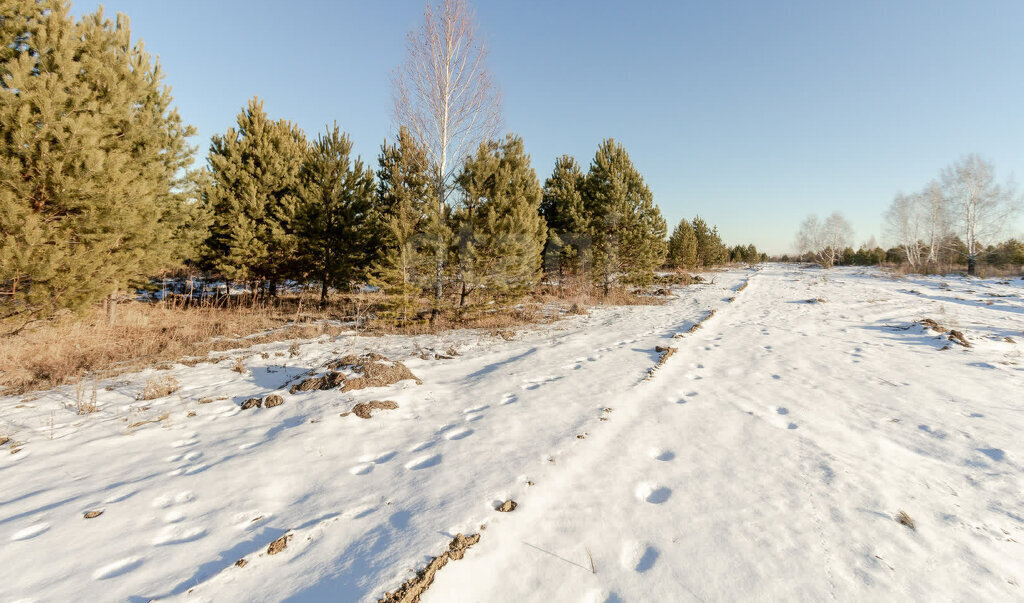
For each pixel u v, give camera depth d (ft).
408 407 17.35
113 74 27.86
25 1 24.40
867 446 13.66
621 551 8.61
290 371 23.29
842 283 86.07
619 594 7.43
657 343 29.96
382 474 11.85
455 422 15.72
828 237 186.80
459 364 24.88
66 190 23.09
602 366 23.71
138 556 8.41
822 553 8.54
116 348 28.73
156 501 10.51
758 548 8.67
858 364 24.23
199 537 9.05
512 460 12.39
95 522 9.55
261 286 60.39
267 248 50.49
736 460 12.73
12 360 24.13
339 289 56.85
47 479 11.76
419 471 11.93
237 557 8.34
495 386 20.10
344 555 8.27
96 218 24.98
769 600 7.29
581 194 67.31
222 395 19.39
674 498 10.64
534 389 19.66
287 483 11.45
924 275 102.32
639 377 21.39
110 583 7.58
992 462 12.48
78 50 27.43
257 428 15.49
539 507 10.05
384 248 50.55
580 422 15.38
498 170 36.37
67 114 24.00
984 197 99.19
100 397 19.10
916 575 7.90
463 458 12.59
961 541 8.95
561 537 9.00
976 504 10.39
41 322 25.99
